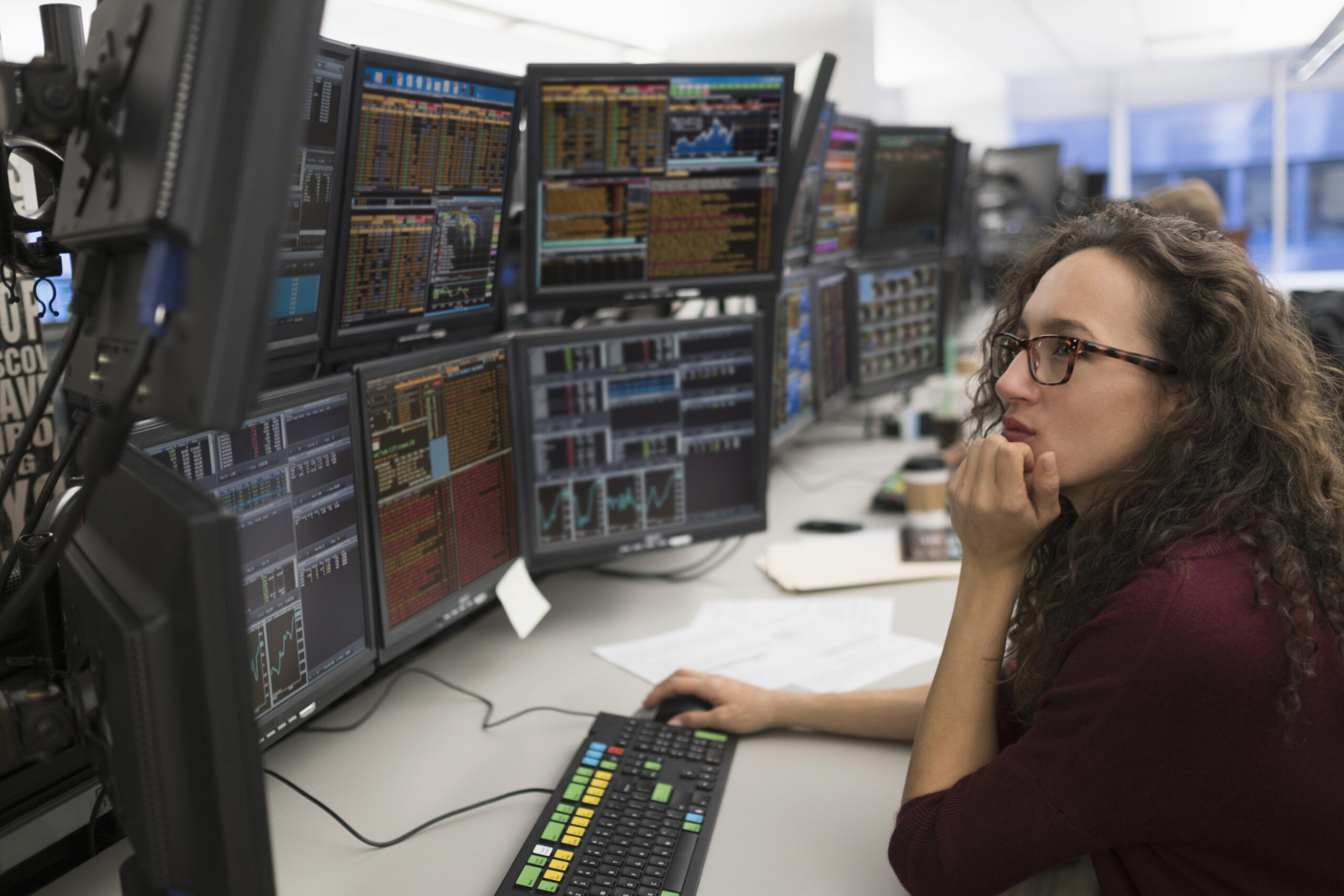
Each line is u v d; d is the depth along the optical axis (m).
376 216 1.19
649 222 1.64
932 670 1.36
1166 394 0.85
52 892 0.91
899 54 7.82
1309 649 0.70
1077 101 9.35
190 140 0.49
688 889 0.89
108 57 0.60
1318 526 0.77
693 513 1.66
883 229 2.76
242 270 0.47
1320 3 6.05
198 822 0.54
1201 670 0.70
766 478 1.70
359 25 3.28
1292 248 8.83
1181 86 8.90
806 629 1.52
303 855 0.96
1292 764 0.70
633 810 1.01
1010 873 0.78
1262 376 0.81
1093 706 0.74
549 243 1.59
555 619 1.59
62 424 1.09
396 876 0.92
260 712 0.99
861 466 2.61
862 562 1.80
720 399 1.64
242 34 0.49
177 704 0.53
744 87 1.59
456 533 1.34
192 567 0.50
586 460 1.54
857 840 0.98
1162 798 0.73
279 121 0.48
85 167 0.62
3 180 0.84
